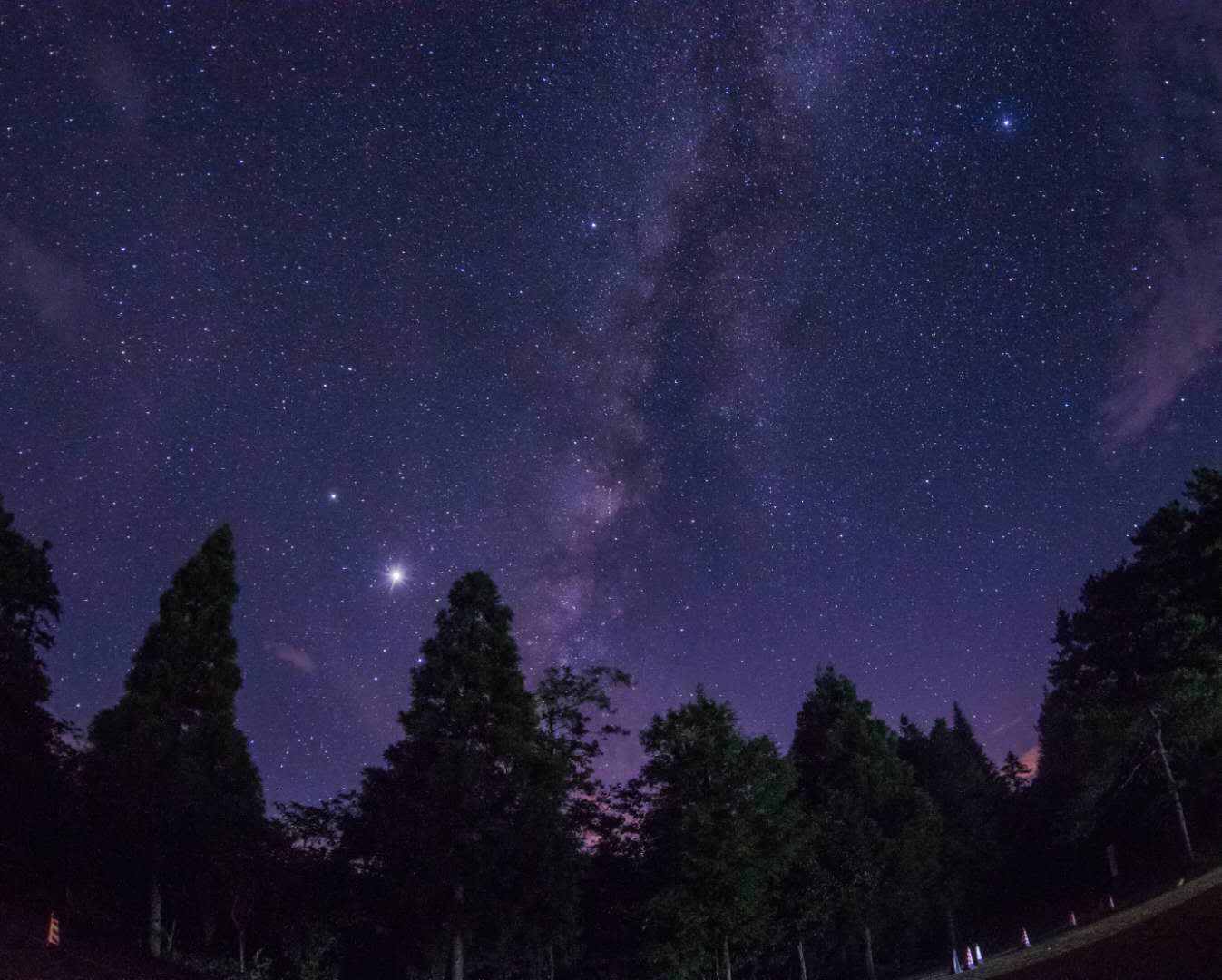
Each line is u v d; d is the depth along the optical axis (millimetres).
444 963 30172
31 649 31500
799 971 43125
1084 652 47188
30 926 23719
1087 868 49656
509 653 33250
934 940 48906
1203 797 42000
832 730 43406
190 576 34406
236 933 34219
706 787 32500
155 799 29578
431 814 29250
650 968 31828
